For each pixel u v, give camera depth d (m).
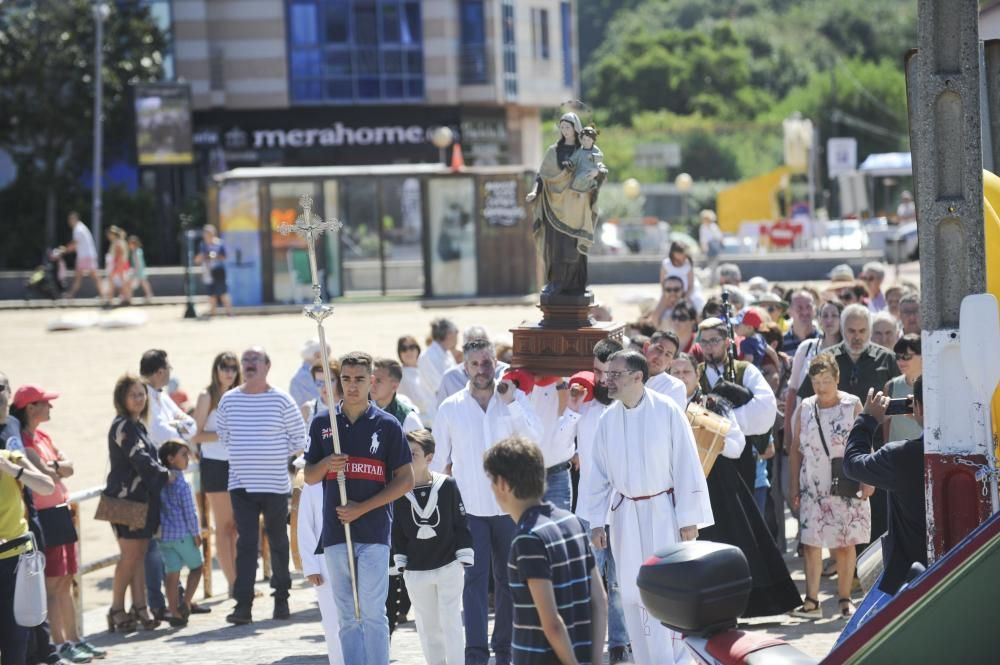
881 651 6.31
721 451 12.19
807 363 15.16
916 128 8.13
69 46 71.56
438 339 17.41
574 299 14.47
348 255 57.47
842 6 148.12
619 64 134.38
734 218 76.19
